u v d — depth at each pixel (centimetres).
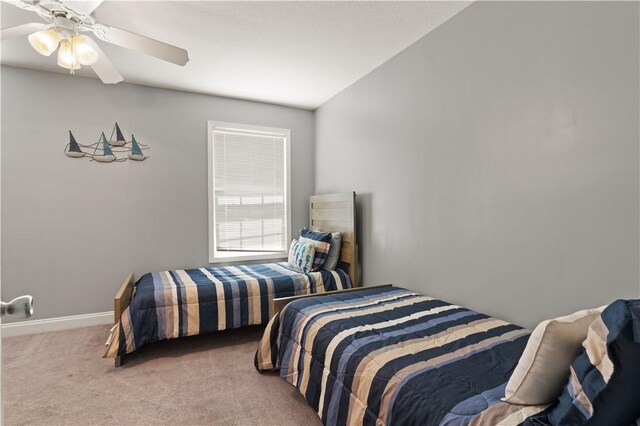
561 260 175
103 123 337
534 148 186
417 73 267
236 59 296
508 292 202
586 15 163
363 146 335
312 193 439
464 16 227
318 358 181
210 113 384
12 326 302
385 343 167
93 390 214
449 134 240
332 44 271
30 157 311
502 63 203
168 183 364
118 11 223
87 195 331
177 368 245
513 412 109
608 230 156
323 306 226
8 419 185
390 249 299
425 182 261
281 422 184
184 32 251
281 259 424
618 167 152
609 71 155
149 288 276
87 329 320
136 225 350
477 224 220
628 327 84
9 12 221
